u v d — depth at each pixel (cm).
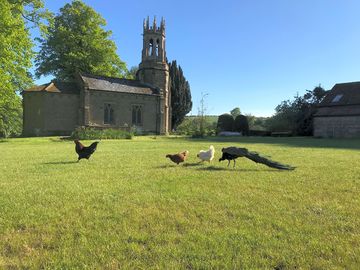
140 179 1047
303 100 6172
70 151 2180
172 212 683
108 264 454
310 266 449
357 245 517
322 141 3672
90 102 5362
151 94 6028
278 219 639
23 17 3841
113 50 5866
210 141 3584
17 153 2033
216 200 778
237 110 8812
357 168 1320
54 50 5638
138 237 544
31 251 500
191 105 7988
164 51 6569
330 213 681
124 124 5709
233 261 461
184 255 481
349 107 5112
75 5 5619
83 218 646
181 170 1240
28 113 5222
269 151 2184
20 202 761
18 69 3591
